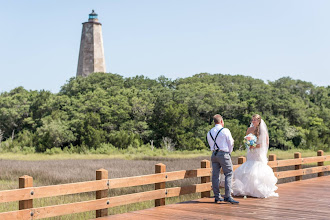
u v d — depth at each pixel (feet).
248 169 30.99
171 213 24.97
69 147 192.13
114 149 175.01
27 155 154.10
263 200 29.63
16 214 20.08
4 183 55.77
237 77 311.06
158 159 117.08
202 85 266.77
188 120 199.41
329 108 278.87
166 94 219.20
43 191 21.33
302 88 301.02
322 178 43.65
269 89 255.50
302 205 27.58
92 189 23.73
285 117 228.43
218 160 28.02
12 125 225.35
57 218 32.17
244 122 219.61
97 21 279.69
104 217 23.95
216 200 28.53
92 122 194.49
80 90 247.91
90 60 276.62
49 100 224.33
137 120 208.44
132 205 38.32
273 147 204.33
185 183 53.01
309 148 195.52
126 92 233.55
